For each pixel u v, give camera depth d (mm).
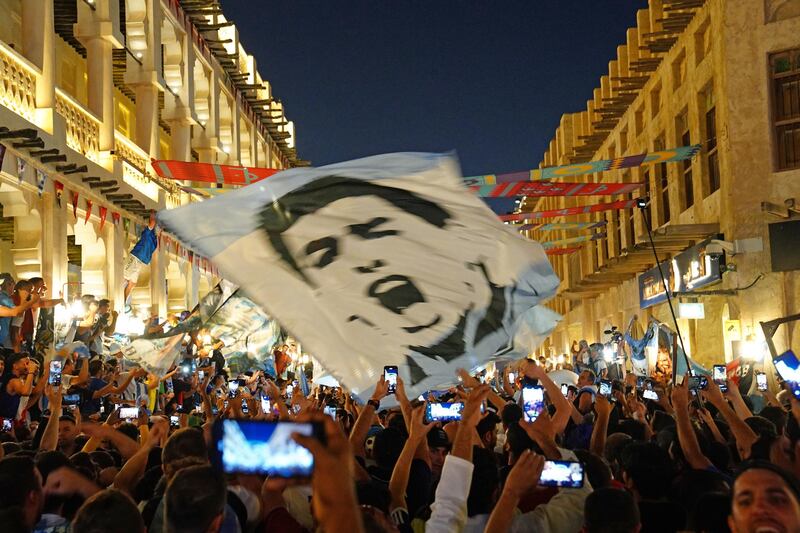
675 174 27578
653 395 12977
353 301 5715
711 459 7105
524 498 5273
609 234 37250
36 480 4418
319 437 2596
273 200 5355
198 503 3568
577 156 39938
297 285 5590
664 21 25453
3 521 3889
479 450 5324
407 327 5879
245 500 4414
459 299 5852
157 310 23406
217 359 18141
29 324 13617
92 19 19953
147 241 20062
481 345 6043
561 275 50531
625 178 34312
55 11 20766
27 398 11961
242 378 16828
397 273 5715
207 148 29469
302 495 5098
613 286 36719
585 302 42219
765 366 20375
